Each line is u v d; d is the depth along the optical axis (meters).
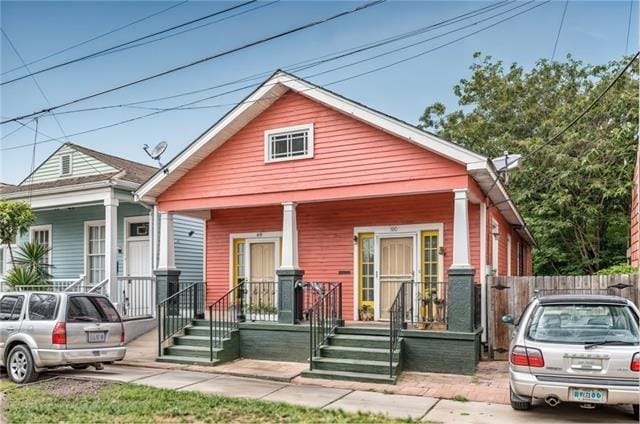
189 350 11.15
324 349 10.17
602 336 6.45
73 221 17.58
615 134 18.16
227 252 14.45
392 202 12.61
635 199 11.88
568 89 24.86
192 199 12.79
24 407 7.20
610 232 20.88
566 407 7.36
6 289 14.34
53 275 17.66
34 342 9.07
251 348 11.41
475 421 6.72
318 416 6.82
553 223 20.62
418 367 9.98
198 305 13.40
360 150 11.10
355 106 10.91
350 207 13.04
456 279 9.98
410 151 10.61
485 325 11.05
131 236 16.52
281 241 13.82
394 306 9.62
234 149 12.46
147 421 6.55
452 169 10.21
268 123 12.14
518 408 7.15
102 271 16.94
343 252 13.01
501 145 23.88
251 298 13.02
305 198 11.54
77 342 9.16
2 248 18.28
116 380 9.14
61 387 8.51
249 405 7.30
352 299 12.79
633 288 10.29
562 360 6.39
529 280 10.95
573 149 20.86
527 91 25.62
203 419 6.66
